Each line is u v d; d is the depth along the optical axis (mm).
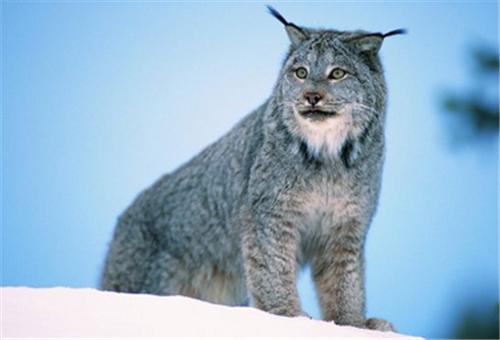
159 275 13930
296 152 11242
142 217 14422
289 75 11250
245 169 12016
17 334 6746
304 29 11602
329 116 10977
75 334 6793
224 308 8125
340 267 11711
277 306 11398
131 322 7254
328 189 11328
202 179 13305
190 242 13523
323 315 12031
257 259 11586
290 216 11430
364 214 11500
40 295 8141
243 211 11906
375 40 11406
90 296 8156
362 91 11195
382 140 11617
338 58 11109
